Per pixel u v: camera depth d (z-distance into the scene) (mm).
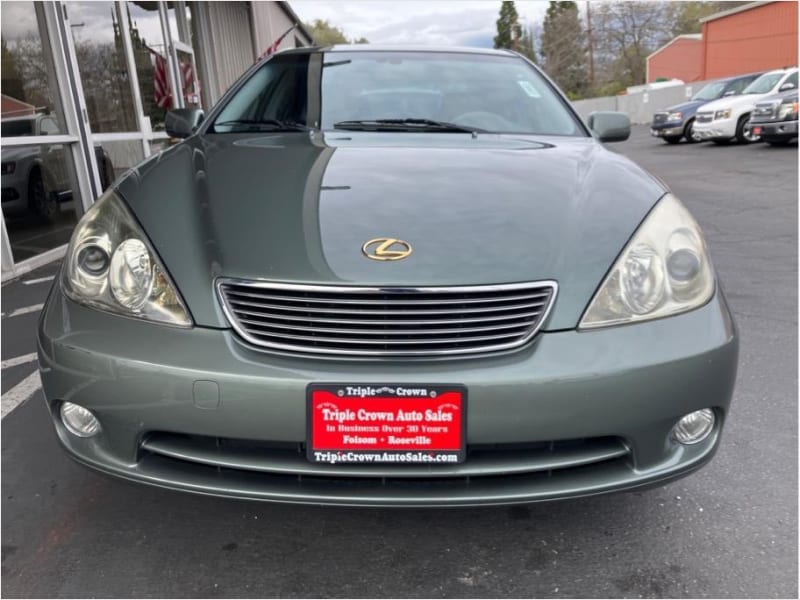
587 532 1830
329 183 1912
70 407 1648
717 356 1572
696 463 1628
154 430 1533
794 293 3984
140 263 1628
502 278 1557
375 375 1466
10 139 4625
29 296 4020
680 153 13773
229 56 11570
